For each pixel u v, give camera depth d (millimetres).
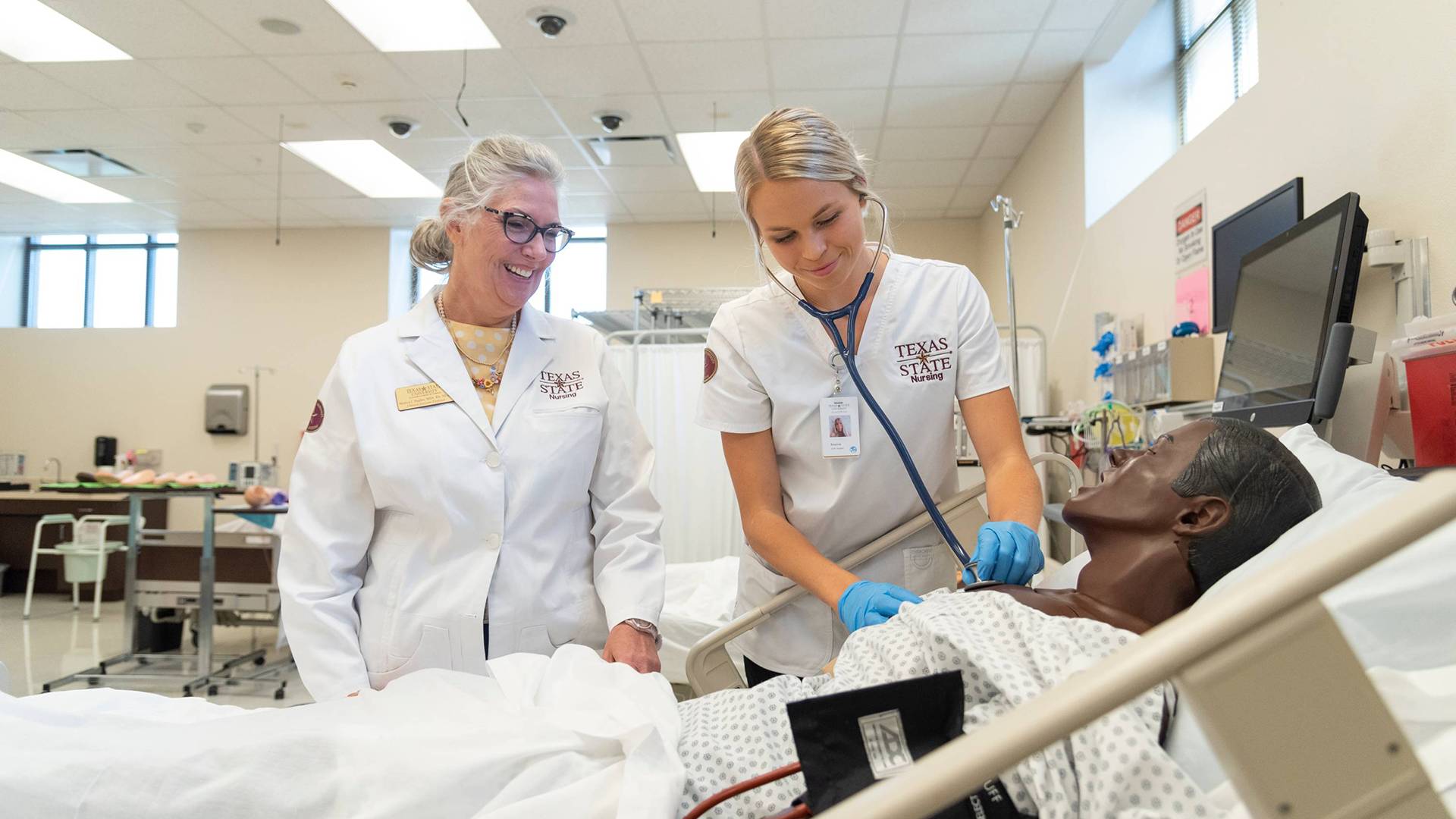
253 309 7176
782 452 1450
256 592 3979
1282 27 2512
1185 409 2506
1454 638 791
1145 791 664
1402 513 387
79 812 791
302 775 823
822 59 4223
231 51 4176
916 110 4816
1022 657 812
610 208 6566
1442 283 1835
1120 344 3725
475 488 1322
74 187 6160
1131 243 3727
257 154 5512
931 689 678
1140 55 4117
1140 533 908
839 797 651
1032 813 715
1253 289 1982
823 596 1243
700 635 2811
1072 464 1782
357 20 3916
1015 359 3246
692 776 867
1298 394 1629
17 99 4715
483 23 3896
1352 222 1616
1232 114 2828
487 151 1328
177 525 7055
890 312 1380
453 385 1372
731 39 4039
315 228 7164
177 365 7215
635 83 4477
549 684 1040
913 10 3785
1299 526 878
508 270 1334
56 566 6543
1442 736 707
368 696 995
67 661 4301
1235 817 658
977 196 6332
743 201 1248
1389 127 2014
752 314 1422
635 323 4637
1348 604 800
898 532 1428
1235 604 391
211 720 922
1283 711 391
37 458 7246
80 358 7293
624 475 1476
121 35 4031
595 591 1436
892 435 1320
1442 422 1361
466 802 810
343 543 1335
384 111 4844
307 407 7082
